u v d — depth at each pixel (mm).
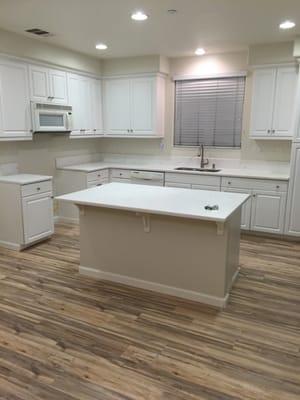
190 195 3234
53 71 4652
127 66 5387
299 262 3846
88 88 5375
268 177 4500
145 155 5969
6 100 4012
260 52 4504
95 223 3303
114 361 2201
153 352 2291
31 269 3611
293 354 2281
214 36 4117
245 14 3299
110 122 5766
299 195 4387
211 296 2893
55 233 4828
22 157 4727
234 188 4738
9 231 4156
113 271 3320
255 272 3562
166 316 2729
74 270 3588
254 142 5094
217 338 2449
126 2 2990
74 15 3355
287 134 4586
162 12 3248
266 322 2658
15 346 2344
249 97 5016
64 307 2857
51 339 2424
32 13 3291
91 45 4574
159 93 5375
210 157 5461
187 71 5363
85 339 2428
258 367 2154
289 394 1939
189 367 2150
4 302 2936
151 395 1926
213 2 2992
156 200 3018
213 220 2490
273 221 4602
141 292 3121
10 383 2012
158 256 3062
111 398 1904
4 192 4078
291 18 3420
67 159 5566
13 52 3996
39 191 4219
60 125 4758
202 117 5418
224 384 2012
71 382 2020
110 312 2781
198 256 2885
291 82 4438
